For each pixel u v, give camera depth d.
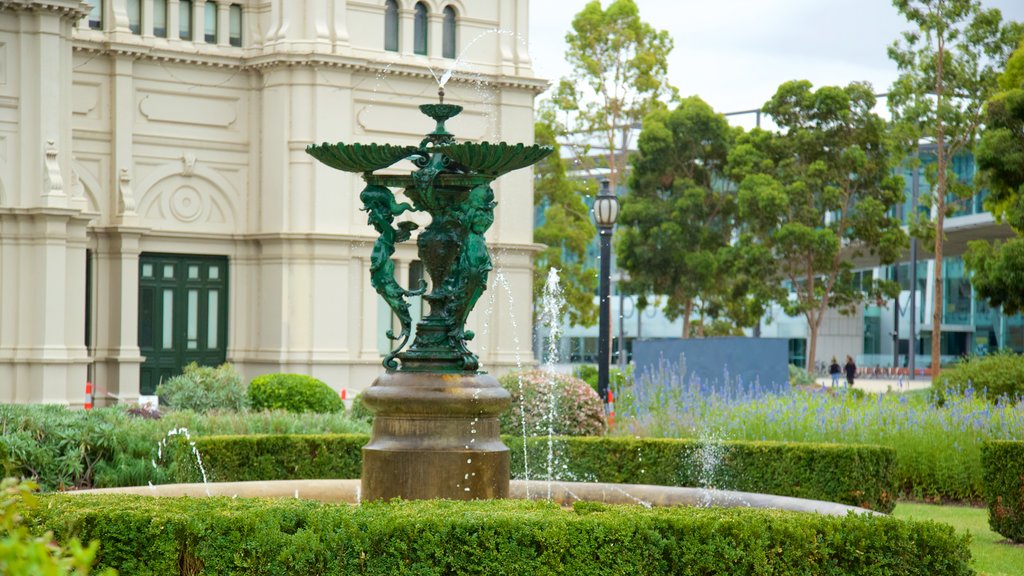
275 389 28.89
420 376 11.31
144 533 8.73
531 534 8.78
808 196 48.62
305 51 33.72
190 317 34.06
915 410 20.11
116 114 32.44
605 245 23.08
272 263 34.19
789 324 74.88
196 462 15.97
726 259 49.72
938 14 42.78
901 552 9.33
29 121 29.16
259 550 8.70
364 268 35.00
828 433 19.11
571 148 49.53
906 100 44.38
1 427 17.20
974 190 45.03
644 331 73.69
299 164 34.00
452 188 11.69
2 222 28.88
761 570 8.94
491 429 11.42
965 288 71.06
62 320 29.25
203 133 34.06
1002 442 14.63
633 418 21.33
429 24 36.03
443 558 8.74
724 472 16.09
